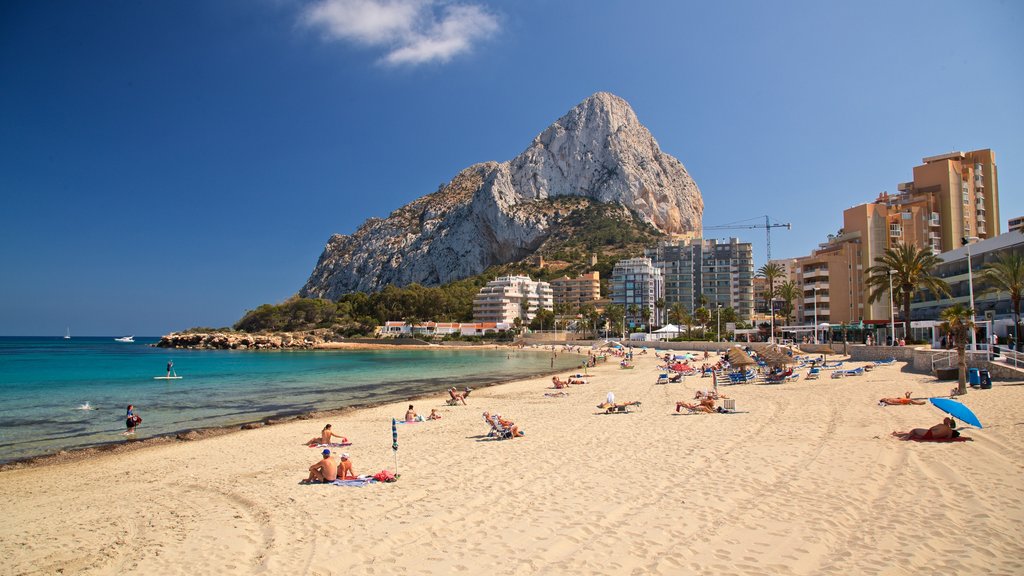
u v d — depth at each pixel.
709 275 184.38
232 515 11.97
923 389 27.56
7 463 19.77
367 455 18.20
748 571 7.98
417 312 187.88
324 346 155.50
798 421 19.73
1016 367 28.00
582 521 10.27
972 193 93.06
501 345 162.50
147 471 17.67
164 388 47.56
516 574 8.22
